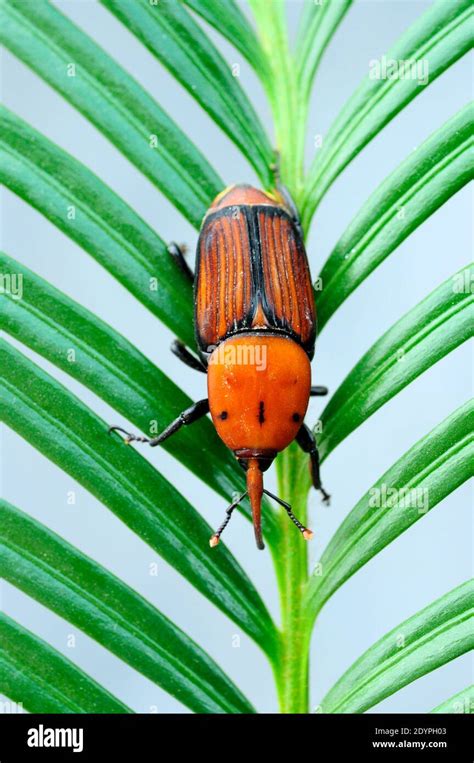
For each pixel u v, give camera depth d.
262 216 0.20
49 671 0.19
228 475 0.20
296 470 0.20
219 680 0.19
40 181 0.20
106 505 0.20
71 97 0.20
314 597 0.20
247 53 0.21
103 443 0.20
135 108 0.20
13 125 0.20
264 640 0.20
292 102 0.21
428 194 0.20
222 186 0.21
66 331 0.20
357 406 0.20
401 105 0.20
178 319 0.20
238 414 0.20
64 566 0.19
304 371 0.20
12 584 0.19
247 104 0.21
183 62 0.20
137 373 0.20
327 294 0.20
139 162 0.20
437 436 0.20
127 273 0.20
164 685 0.19
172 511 0.20
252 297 0.20
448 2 0.20
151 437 0.20
